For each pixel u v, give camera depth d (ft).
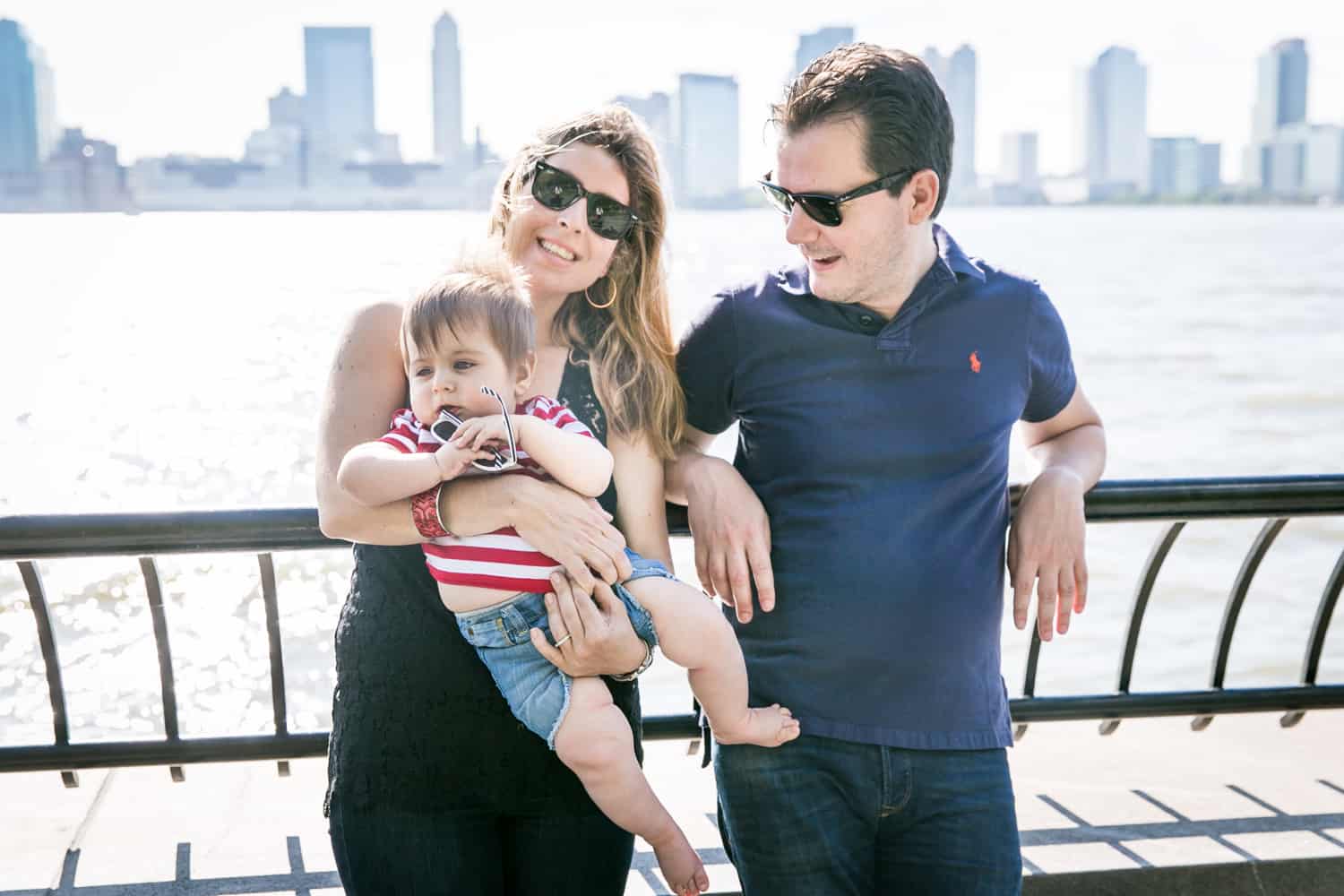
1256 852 10.44
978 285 8.07
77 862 10.23
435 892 7.35
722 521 7.85
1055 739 13.05
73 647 27.22
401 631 7.48
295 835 10.73
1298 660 28.58
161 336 81.25
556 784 7.60
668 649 7.46
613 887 7.84
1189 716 11.64
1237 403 64.03
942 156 7.70
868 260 7.66
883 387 7.89
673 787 11.60
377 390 7.59
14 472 43.70
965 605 7.87
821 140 7.52
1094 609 31.89
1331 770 12.23
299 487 41.57
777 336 7.99
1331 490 10.32
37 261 178.81
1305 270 175.32
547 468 7.27
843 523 7.80
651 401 7.89
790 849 7.80
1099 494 10.14
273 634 10.24
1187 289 141.38
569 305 8.06
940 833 7.83
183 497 39.91
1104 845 10.56
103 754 10.17
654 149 7.95
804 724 7.82
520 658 7.35
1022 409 8.36
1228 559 35.63
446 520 7.18
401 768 7.39
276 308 94.12
